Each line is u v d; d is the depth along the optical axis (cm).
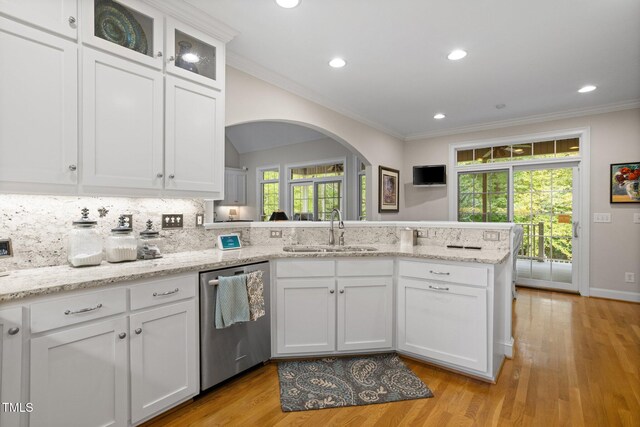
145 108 203
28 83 159
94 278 156
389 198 548
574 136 454
